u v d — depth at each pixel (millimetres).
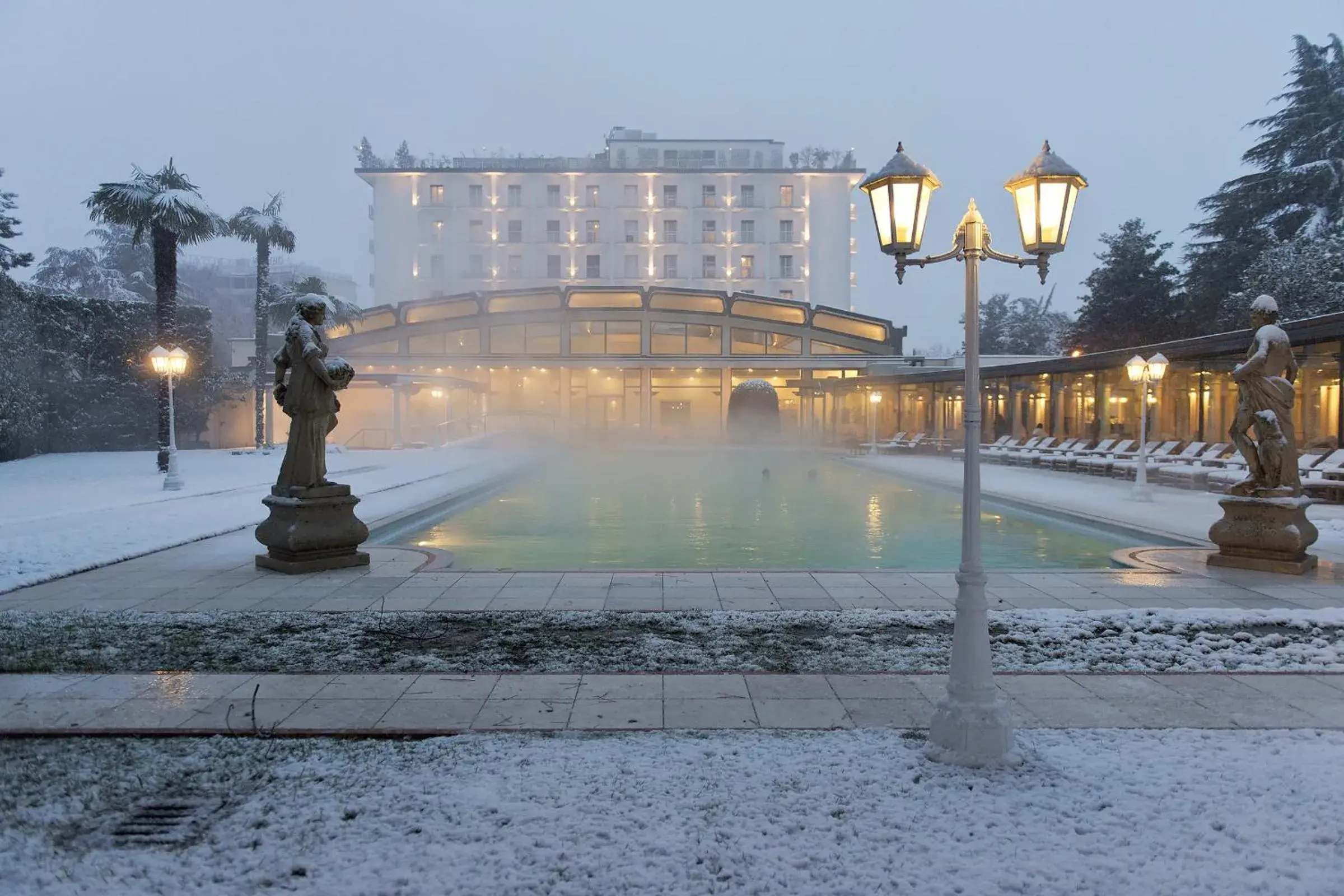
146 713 4938
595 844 3381
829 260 70250
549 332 47781
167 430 24312
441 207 68688
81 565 9484
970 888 3057
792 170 69125
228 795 3875
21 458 31797
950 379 33688
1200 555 10523
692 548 12000
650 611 7598
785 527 14281
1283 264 31297
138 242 24531
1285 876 3127
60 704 5094
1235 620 7066
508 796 3816
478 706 5102
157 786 3973
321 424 9695
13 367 30828
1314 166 36844
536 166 72375
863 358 45812
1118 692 5348
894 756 4273
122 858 3299
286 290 40281
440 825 3543
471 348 46906
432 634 6746
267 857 3287
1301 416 19984
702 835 3441
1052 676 5668
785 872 3168
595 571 9602
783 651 6277
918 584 8859
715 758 4258
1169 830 3479
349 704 5117
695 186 69500
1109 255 44781
